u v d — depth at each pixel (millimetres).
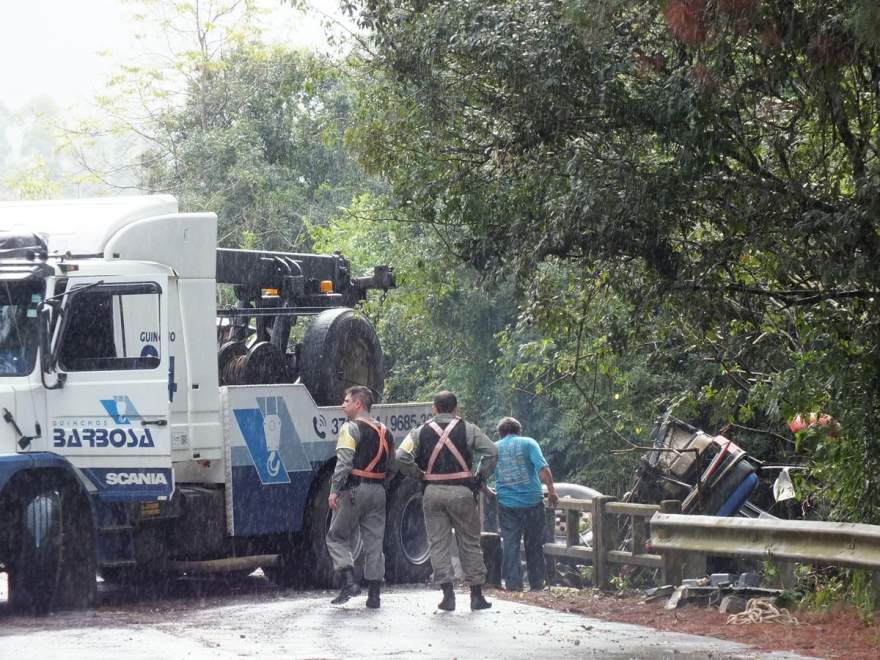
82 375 13547
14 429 13188
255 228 43688
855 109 13227
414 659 10008
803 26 11961
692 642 11000
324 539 16125
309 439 16094
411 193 16719
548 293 17016
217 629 11742
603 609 13328
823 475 14477
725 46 12125
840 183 14719
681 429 18594
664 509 14438
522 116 14477
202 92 47344
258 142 44781
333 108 41594
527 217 15102
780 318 16812
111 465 13469
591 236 14039
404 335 33625
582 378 24703
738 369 18031
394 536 16828
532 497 15977
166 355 13242
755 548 12859
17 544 13117
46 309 13398
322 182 44938
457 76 15266
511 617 12625
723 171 13891
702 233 15117
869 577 12328
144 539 14234
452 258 19797
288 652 10328
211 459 14922
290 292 17641
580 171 13547
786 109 14562
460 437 13188
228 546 15258
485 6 14148
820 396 13773
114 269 13828
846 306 14172
